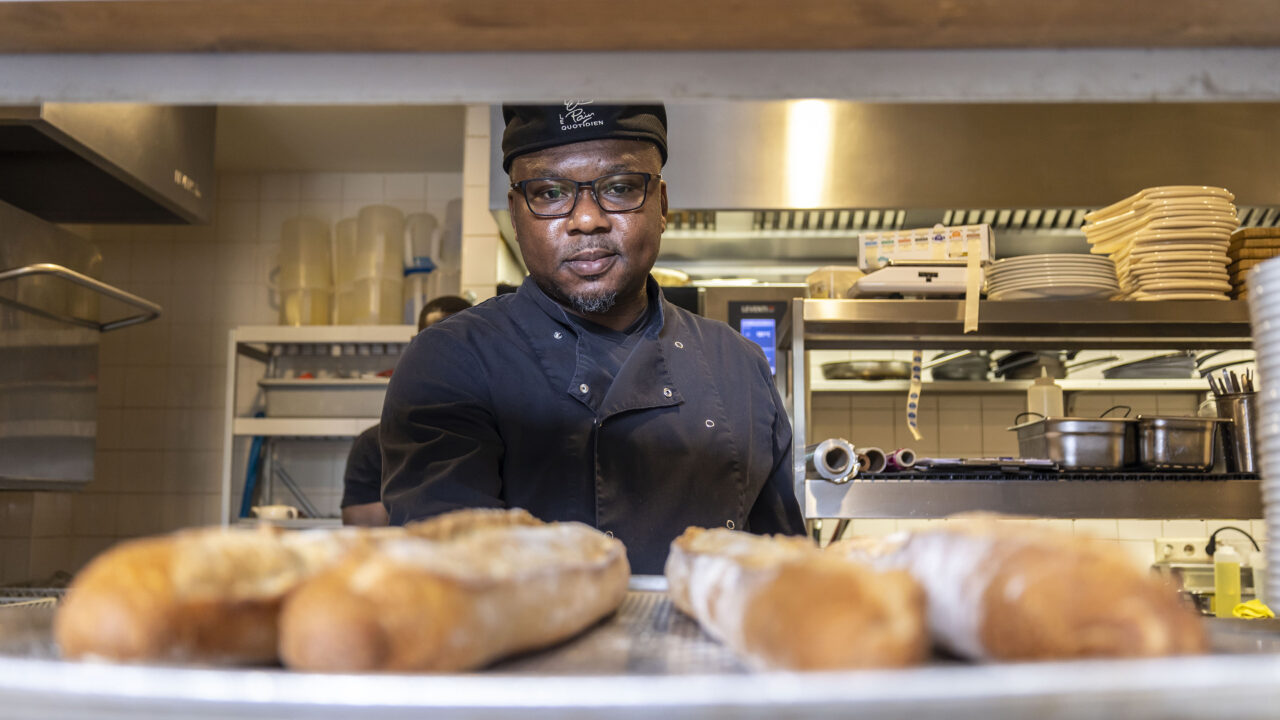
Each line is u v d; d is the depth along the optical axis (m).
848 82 0.65
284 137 3.98
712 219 3.36
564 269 1.26
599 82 0.65
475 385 1.24
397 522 1.08
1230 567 2.82
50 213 2.70
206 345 4.39
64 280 2.51
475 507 1.07
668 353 1.33
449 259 3.88
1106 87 0.64
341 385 3.40
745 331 2.98
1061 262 2.42
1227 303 2.44
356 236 3.85
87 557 4.29
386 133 3.93
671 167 3.18
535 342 1.27
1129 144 3.21
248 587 0.40
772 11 0.58
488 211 3.53
